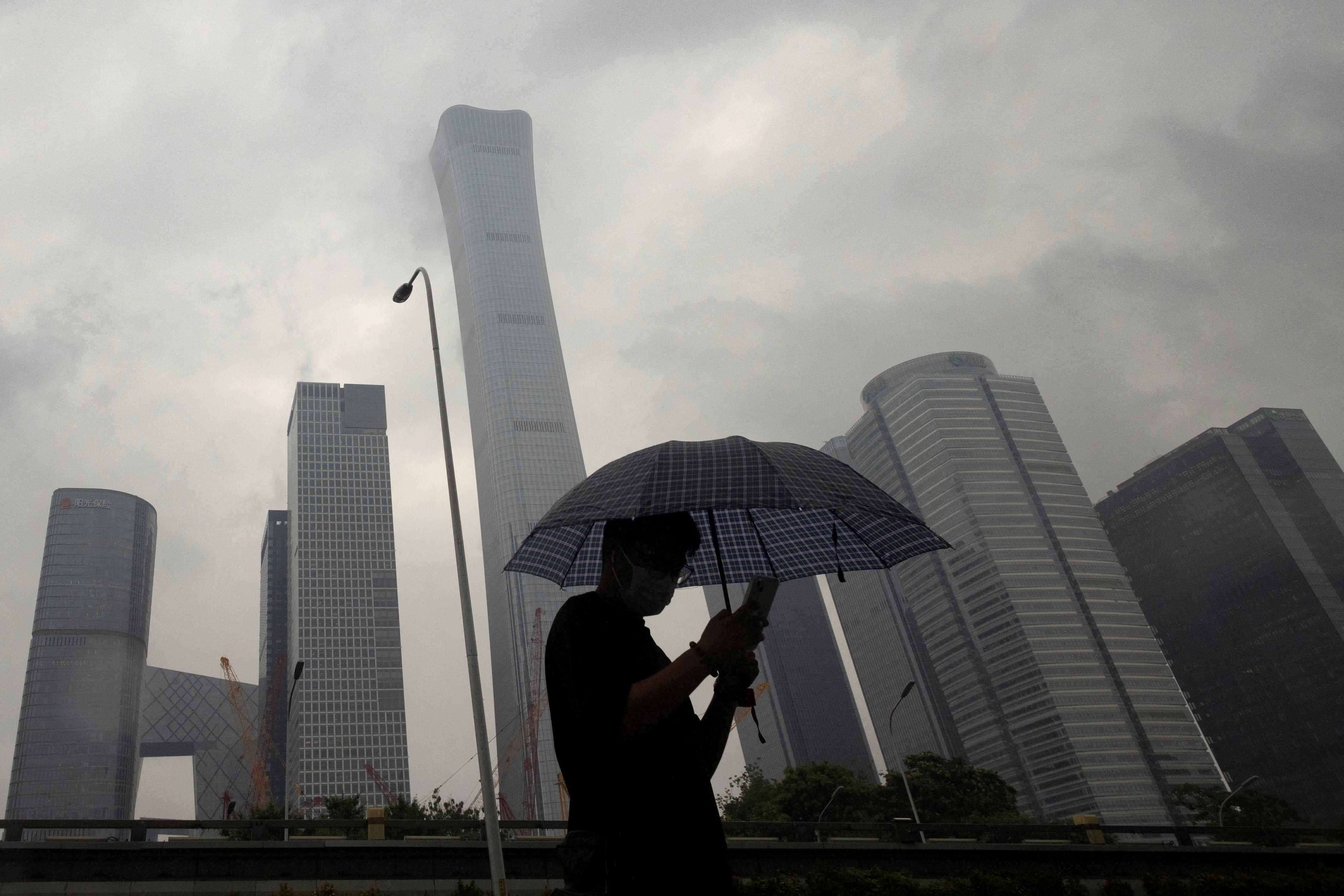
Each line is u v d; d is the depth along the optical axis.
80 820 20.17
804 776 93.75
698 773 2.88
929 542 4.17
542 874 23.47
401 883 22.25
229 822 21.66
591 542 4.45
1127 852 30.53
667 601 3.34
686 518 3.44
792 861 27.00
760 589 2.83
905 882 26.34
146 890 20.14
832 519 4.43
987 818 90.19
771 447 3.73
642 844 2.71
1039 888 27.88
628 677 2.91
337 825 22.77
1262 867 31.70
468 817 75.94
